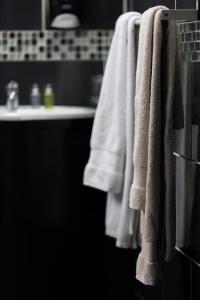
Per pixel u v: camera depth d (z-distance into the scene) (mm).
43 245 2889
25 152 2822
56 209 2887
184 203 1972
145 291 2512
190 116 1880
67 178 2891
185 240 1974
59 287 2932
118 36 2229
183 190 1978
